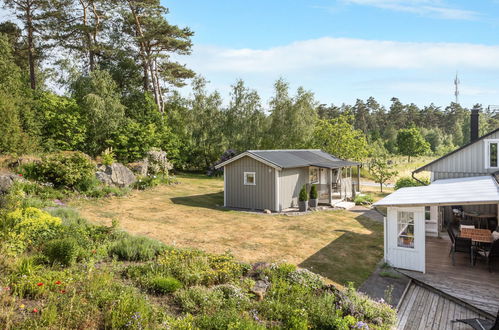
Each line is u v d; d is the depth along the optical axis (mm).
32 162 17750
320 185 21891
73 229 9914
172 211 17344
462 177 15945
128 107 34312
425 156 77188
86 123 26656
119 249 9305
